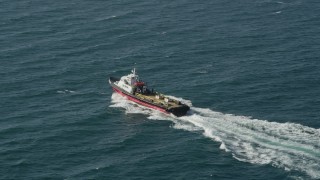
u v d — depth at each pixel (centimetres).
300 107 16112
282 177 12788
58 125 15512
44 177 13112
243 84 17688
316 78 17862
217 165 13400
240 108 16188
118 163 13662
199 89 17475
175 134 14925
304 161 13300
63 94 17475
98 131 15250
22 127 15400
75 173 13288
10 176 13175
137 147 14412
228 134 14688
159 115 15962
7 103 16812
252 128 14925
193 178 12988
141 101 16462
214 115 15762
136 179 13025
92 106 16662
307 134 14525
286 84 17562
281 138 14350
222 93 17138
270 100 16625
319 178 12662
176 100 16162
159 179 13025
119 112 16262
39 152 14175
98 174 13225
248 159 13538
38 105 16738
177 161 13662
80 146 14488
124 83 17162
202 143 14362
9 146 14412
